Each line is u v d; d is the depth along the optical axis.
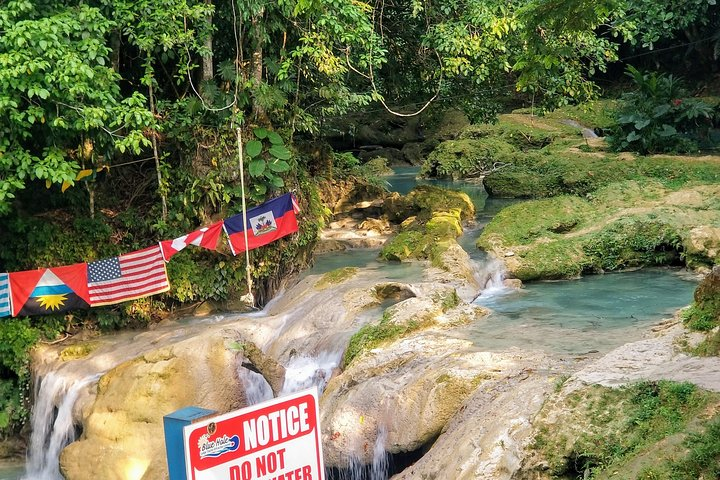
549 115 29.97
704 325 7.37
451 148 27.12
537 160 22.70
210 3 14.05
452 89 19.41
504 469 6.60
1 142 12.17
